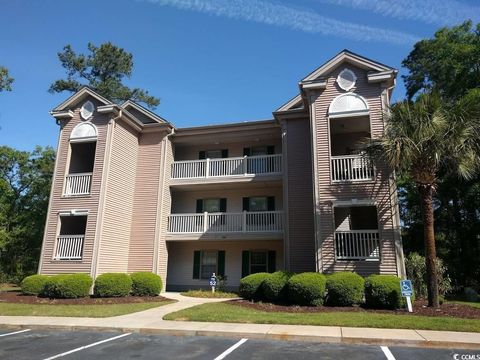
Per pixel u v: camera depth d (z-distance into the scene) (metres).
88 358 6.66
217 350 7.26
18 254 28.19
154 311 12.08
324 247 14.20
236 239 18.52
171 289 20.38
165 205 19.52
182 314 10.82
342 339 7.96
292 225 16.80
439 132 11.48
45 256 17.02
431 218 12.05
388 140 12.10
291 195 17.14
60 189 17.73
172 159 20.72
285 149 17.83
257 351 7.16
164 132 20.05
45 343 7.95
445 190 21.69
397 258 13.46
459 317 10.16
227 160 19.78
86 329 9.50
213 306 12.51
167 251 19.48
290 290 12.68
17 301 14.02
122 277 15.66
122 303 13.99
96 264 16.27
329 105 15.71
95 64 33.00
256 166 19.38
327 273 13.92
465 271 20.36
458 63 22.53
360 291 12.25
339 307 12.07
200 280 20.14
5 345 7.75
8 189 29.92
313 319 9.86
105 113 18.03
